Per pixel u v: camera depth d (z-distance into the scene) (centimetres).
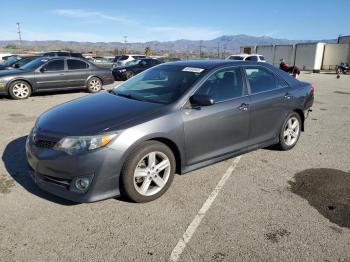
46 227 323
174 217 347
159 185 384
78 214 347
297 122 570
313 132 705
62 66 1172
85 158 330
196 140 408
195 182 432
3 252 286
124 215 348
